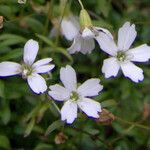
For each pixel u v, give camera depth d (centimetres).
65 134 13
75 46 12
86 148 14
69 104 11
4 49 13
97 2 15
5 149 13
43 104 13
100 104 11
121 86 15
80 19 11
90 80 11
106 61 11
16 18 14
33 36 14
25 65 11
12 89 13
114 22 15
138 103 15
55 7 14
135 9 16
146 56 12
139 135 15
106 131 15
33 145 14
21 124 14
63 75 11
